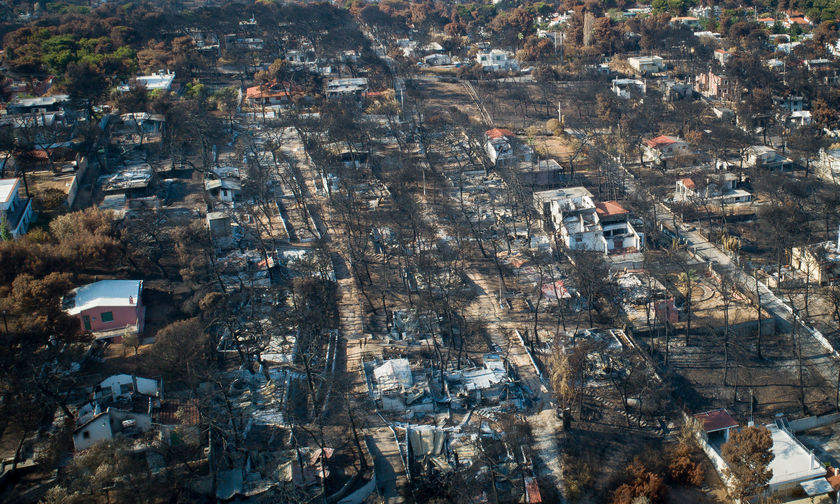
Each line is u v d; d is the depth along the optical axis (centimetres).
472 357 12812
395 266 15750
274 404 11281
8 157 18200
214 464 9806
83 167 18700
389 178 19888
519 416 11369
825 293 14362
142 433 9888
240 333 12512
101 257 13825
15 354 10494
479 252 16425
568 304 14362
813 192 19000
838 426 11475
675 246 16588
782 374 12662
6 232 14088
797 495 10100
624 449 10888
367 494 9812
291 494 9444
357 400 11594
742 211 18462
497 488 9912
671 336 13612
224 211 16912
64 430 10000
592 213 16762
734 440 10094
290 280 14838
